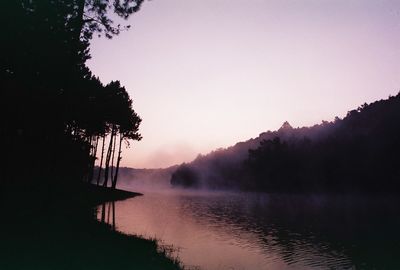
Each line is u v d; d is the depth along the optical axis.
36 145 22.19
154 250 22.14
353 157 149.25
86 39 20.31
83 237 18.61
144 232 30.28
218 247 29.03
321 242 34.69
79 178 41.62
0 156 21.94
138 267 15.97
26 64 18.81
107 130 66.00
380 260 27.42
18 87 18.70
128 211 45.78
